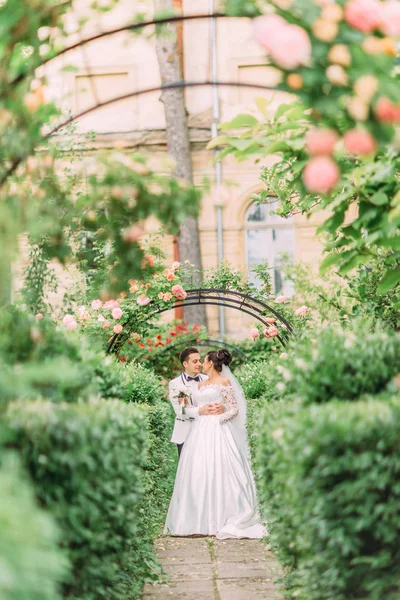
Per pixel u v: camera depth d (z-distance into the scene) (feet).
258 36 11.62
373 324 24.53
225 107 49.14
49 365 11.91
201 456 26.55
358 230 16.62
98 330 31.24
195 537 25.80
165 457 30.12
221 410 27.40
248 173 48.65
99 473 12.76
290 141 15.15
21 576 7.80
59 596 12.05
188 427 29.76
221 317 48.34
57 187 16.39
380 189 15.85
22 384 11.55
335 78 12.19
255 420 21.61
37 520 8.33
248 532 25.39
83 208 16.66
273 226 48.98
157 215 16.52
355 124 12.78
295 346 18.47
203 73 49.44
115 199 16.44
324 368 14.98
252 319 48.29
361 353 15.12
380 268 25.59
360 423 11.84
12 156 14.65
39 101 14.38
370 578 12.61
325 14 12.15
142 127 49.62
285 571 17.35
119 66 49.55
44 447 12.16
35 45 14.29
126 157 15.79
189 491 26.25
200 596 18.11
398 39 12.41
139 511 18.21
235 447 26.96
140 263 18.13
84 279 30.37
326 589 13.23
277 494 16.07
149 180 16.05
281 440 13.35
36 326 14.76
